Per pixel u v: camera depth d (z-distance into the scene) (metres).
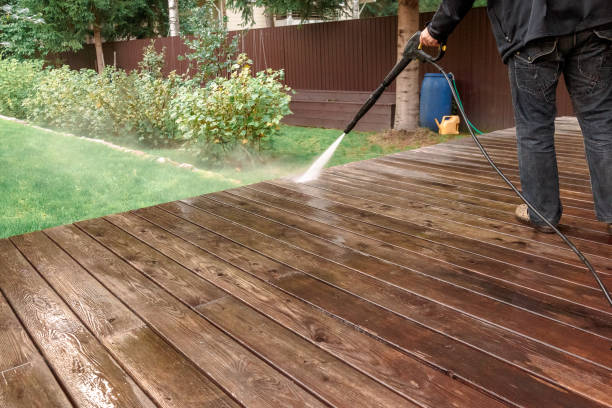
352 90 11.41
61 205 4.58
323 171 4.10
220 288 2.03
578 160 4.29
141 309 1.87
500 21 2.20
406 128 9.35
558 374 1.42
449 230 2.63
